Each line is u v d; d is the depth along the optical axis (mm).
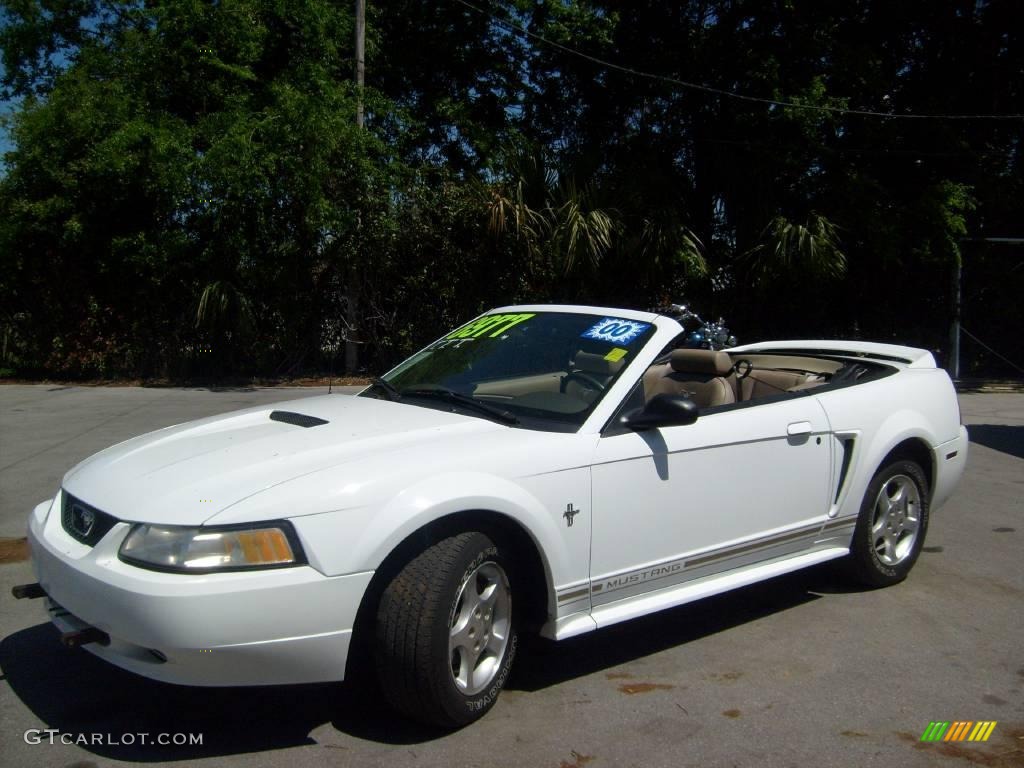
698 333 6332
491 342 4750
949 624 4723
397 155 16750
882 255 16953
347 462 3447
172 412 11797
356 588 3215
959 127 18438
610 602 3959
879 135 17422
